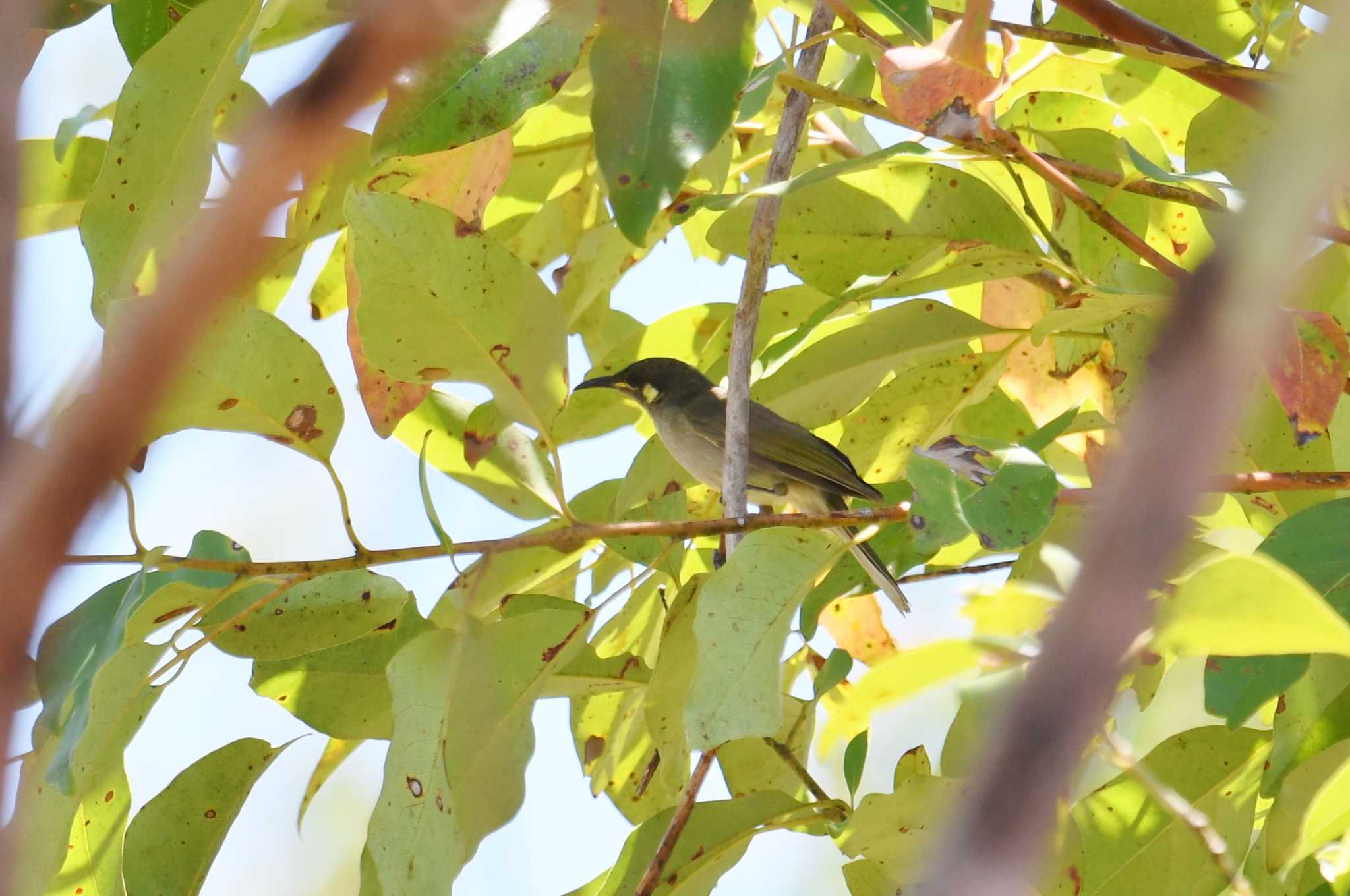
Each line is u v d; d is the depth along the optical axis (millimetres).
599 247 9078
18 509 2381
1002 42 7715
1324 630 4887
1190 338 2334
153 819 7516
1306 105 2275
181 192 6516
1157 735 10547
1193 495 2285
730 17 6773
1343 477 6855
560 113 9000
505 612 7914
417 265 6867
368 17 3242
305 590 7531
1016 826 2170
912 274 8148
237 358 6664
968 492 5984
